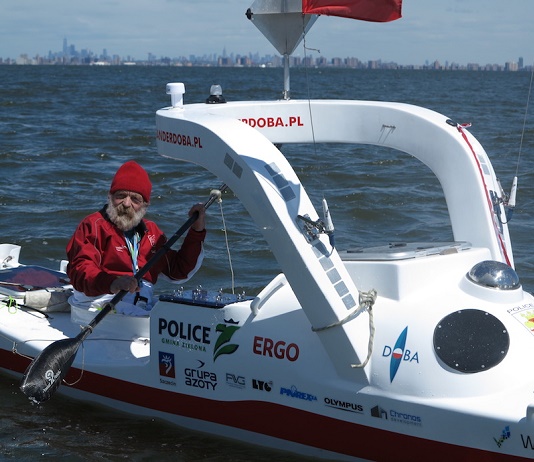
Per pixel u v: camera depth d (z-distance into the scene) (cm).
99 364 545
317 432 463
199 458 490
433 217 1057
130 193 546
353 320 439
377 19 438
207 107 532
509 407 411
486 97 4766
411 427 431
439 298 447
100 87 5475
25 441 515
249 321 480
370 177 1357
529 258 859
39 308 630
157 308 514
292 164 1533
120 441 513
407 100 4334
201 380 502
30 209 1105
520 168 1448
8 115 2784
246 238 954
